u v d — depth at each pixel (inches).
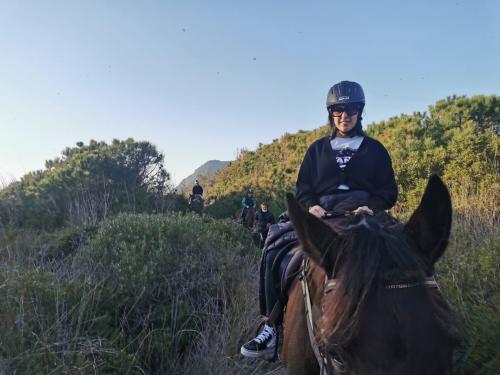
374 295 72.8
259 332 132.6
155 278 223.1
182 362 197.5
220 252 257.6
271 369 190.2
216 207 764.6
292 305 106.6
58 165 676.1
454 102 602.5
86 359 160.1
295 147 1104.8
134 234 257.6
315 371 98.0
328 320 74.2
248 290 229.0
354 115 120.4
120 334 183.0
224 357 185.3
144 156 655.1
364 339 70.7
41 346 159.3
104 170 608.7
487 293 147.6
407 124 591.5
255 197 759.7
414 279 74.1
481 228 221.1
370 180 116.8
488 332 128.6
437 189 78.8
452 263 171.5
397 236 79.3
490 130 486.3
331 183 117.6
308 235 85.1
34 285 189.9
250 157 1208.8
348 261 76.4
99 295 197.9
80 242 288.7
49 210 479.8
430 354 68.8
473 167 382.0
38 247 281.9
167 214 307.6
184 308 212.7
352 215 101.5
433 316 71.4
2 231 290.4
